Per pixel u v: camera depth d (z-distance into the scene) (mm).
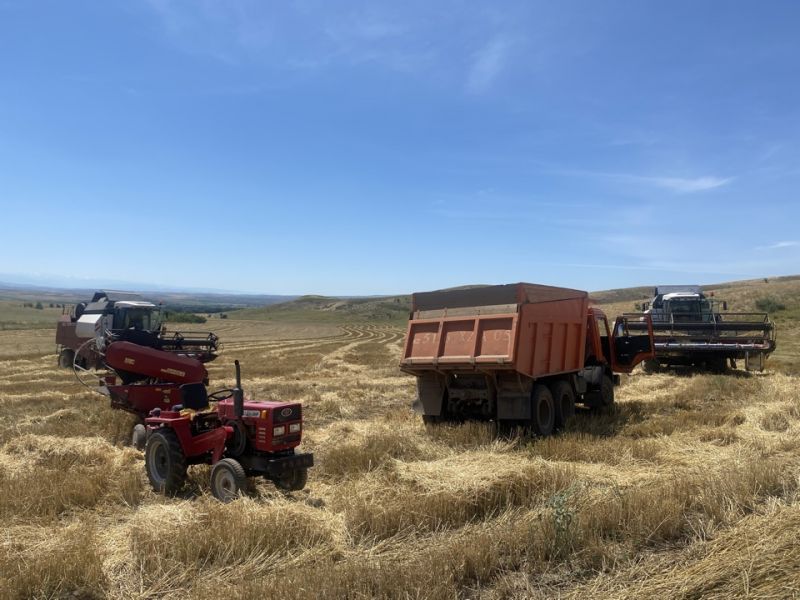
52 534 6527
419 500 6848
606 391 14734
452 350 12016
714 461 9258
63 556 5473
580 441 10492
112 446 11195
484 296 11977
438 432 11336
